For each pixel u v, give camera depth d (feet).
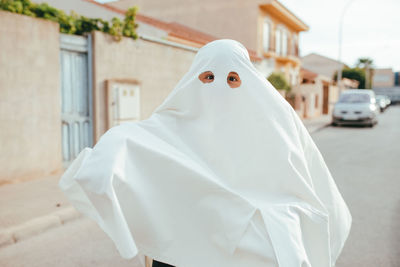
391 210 16.44
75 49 22.11
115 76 24.59
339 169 26.02
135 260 11.41
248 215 4.90
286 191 5.46
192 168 5.08
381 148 36.60
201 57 6.12
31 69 19.26
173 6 78.95
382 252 12.05
